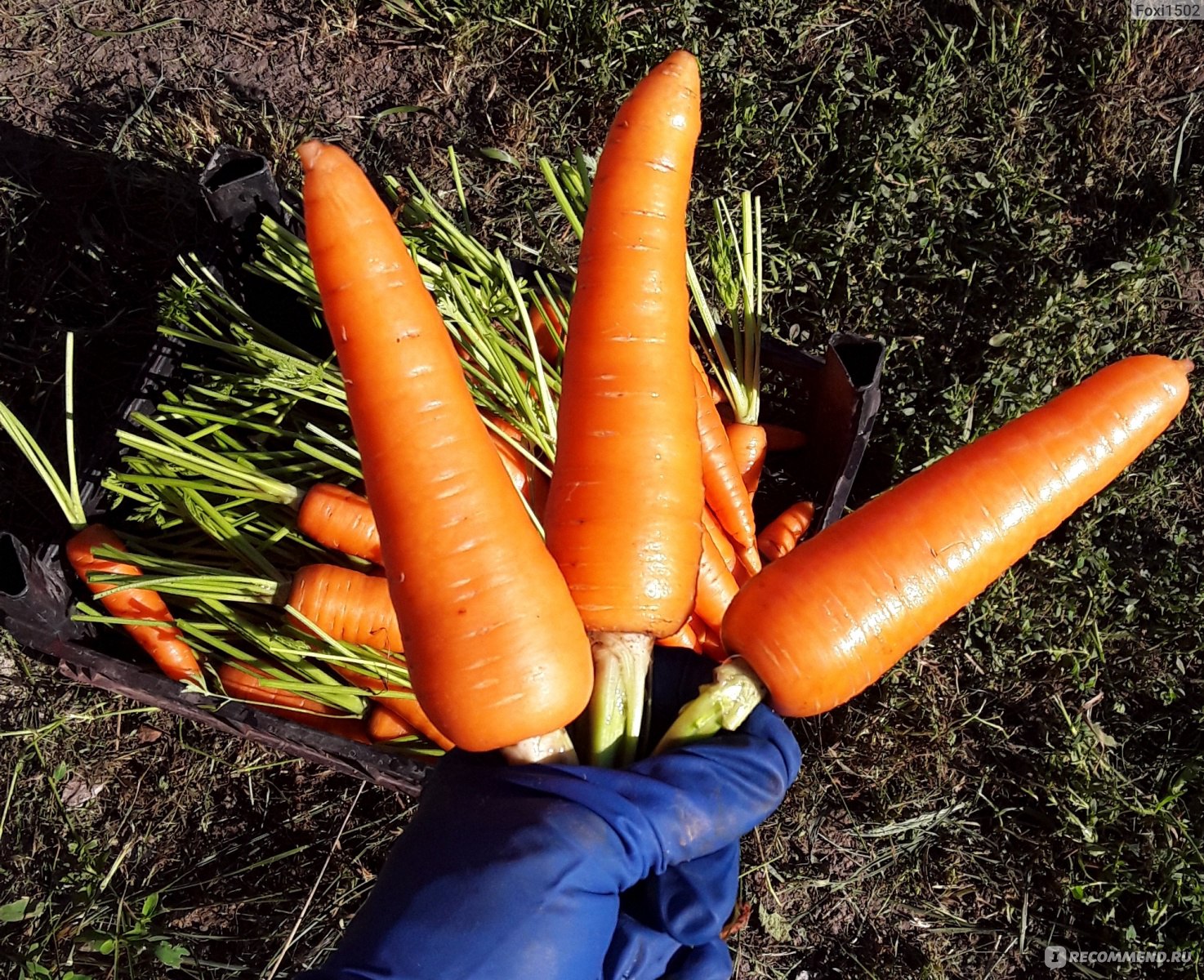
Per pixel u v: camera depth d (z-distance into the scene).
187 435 0.58
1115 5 0.72
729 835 0.35
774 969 0.56
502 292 0.55
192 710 0.50
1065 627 0.60
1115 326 0.63
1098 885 0.55
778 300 0.66
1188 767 0.56
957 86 0.70
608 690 0.36
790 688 0.36
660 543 0.36
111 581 0.47
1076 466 0.38
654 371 0.36
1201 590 0.59
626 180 0.36
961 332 0.65
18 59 0.71
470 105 0.71
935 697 0.59
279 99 0.71
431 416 0.32
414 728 0.51
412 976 0.30
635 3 0.71
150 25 0.72
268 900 0.56
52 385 0.63
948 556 0.36
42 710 0.59
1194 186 0.68
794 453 0.63
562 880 0.31
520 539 0.33
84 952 0.54
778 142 0.68
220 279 0.57
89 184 0.67
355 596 0.48
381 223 0.31
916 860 0.57
